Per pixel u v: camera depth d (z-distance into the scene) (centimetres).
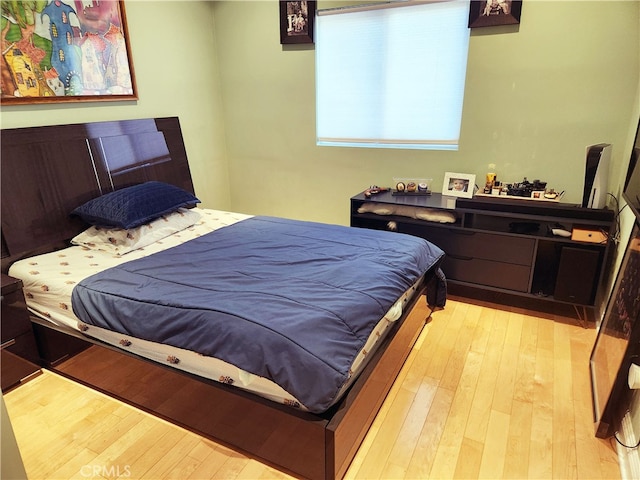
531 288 274
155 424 184
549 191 275
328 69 343
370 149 342
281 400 149
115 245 242
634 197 195
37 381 212
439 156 319
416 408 192
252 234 260
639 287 165
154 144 317
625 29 243
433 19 295
